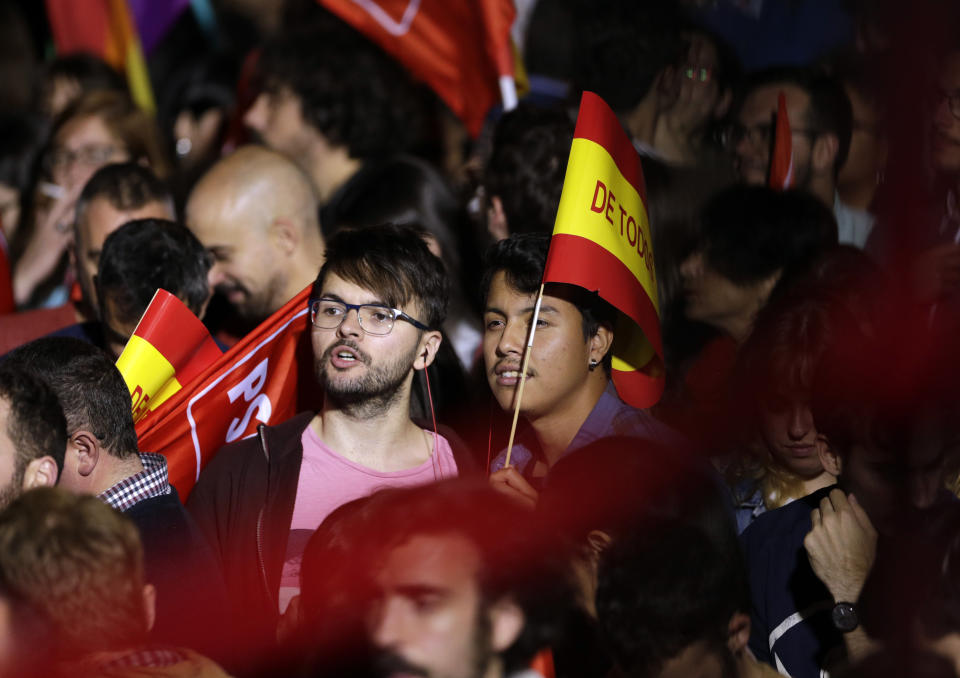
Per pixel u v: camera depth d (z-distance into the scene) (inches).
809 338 402.9
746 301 496.1
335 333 401.1
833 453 372.8
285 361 455.2
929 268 461.7
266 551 390.3
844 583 358.9
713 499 323.3
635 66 589.0
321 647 258.8
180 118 826.2
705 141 594.2
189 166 764.6
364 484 401.1
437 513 256.8
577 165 403.9
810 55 629.0
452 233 586.9
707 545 308.2
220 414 442.6
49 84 800.9
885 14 519.2
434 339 412.8
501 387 403.9
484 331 414.9
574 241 396.2
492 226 524.4
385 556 254.4
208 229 529.3
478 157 651.5
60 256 667.4
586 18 604.1
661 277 510.9
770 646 381.1
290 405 460.4
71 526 275.3
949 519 345.4
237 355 441.4
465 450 422.3
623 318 423.5
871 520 359.9
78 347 378.9
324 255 413.7
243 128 784.9
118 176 527.8
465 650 250.5
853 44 573.9
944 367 367.6
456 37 680.4
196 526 377.7
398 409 407.8
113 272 466.6
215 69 839.1
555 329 398.6
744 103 577.6
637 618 303.6
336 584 261.7
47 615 271.9
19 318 555.2
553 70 724.0
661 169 532.4
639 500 316.5
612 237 404.5
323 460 404.5
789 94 562.6
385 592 253.0
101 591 273.9
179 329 442.9
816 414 375.6
